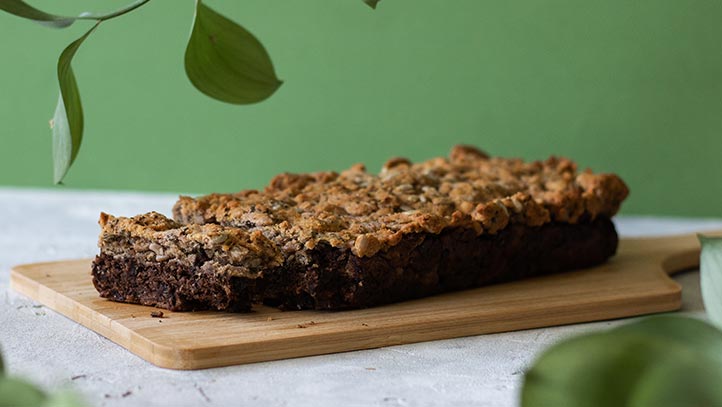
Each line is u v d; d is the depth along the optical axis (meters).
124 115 1.63
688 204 1.49
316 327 0.80
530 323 0.85
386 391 0.72
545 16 1.49
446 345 0.81
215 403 0.70
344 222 0.87
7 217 1.27
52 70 1.65
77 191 1.65
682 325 0.55
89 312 0.83
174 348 0.75
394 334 0.81
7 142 1.68
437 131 1.54
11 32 1.65
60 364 0.76
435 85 1.53
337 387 0.73
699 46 1.45
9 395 0.53
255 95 0.84
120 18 1.60
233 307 0.83
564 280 0.95
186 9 1.58
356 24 1.54
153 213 0.86
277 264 0.83
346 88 1.56
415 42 1.53
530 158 1.52
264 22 1.57
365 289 0.85
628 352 0.52
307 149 1.58
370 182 1.00
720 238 0.66
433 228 0.87
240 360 0.77
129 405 0.70
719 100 1.46
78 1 1.61
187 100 1.60
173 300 0.83
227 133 1.60
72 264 0.97
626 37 1.47
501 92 1.52
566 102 1.50
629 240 1.12
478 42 1.51
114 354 0.78
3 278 0.98
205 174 1.62
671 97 1.47
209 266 0.82
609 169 1.50
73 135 0.78
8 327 0.84
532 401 0.53
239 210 0.89
